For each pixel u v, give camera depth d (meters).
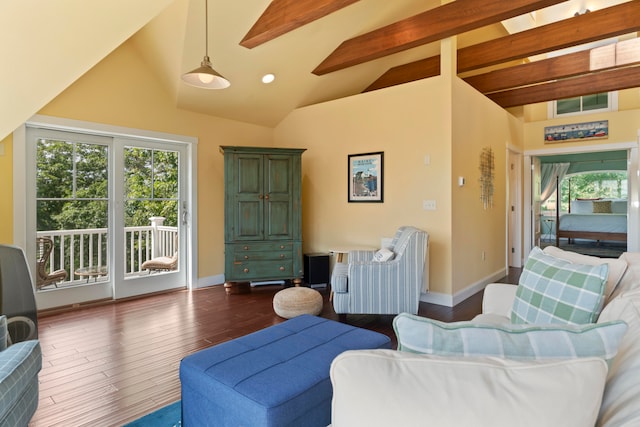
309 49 4.18
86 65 2.58
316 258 4.67
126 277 4.16
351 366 0.69
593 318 1.40
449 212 3.88
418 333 0.82
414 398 0.64
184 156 4.61
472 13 3.34
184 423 1.65
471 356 0.76
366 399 0.66
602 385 0.68
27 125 3.43
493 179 5.09
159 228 4.43
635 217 5.80
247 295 4.33
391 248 3.92
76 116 3.61
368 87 5.54
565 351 0.77
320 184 4.96
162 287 4.45
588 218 8.32
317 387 1.43
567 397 0.64
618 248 7.94
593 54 4.25
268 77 4.34
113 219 4.05
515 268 6.12
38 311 3.58
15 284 1.94
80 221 3.84
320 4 3.00
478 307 3.86
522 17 5.18
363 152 4.54
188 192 4.63
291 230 4.61
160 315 3.56
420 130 4.08
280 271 4.57
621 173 9.07
